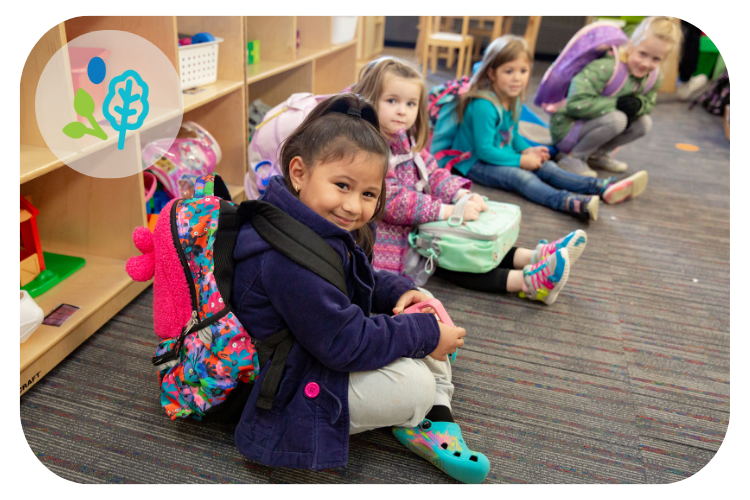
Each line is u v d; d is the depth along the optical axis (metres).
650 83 2.39
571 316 1.47
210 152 1.66
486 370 1.25
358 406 0.91
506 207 1.61
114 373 1.16
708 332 1.43
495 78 2.11
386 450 1.02
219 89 1.63
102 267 1.39
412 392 0.92
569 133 2.46
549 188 2.12
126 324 1.31
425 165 1.62
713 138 3.13
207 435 1.03
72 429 1.02
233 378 0.92
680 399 1.20
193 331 0.94
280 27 2.05
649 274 1.70
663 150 2.91
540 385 1.21
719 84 3.63
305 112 1.52
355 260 0.94
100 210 1.38
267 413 0.91
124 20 1.39
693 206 2.23
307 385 0.90
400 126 1.42
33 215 1.24
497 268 1.56
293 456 0.89
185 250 0.90
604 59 2.33
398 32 5.12
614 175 2.54
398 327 0.93
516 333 1.38
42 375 1.12
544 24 4.91
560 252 1.42
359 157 0.85
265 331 0.91
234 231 0.90
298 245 0.85
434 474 0.98
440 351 0.99
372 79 1.41
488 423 1.10
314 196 0.88
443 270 1.60
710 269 1.75
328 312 0.84
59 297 1.26
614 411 1.15
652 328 1.44
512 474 0.99
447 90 2.20
